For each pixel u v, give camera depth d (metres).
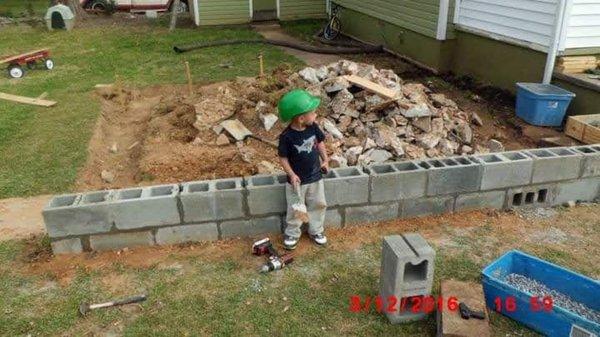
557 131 7.78
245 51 13.29
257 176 4.96
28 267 4.58
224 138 6.58
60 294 4.22
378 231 5.04
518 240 4.94
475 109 8.84
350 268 4.52
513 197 5.42
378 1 13.23
